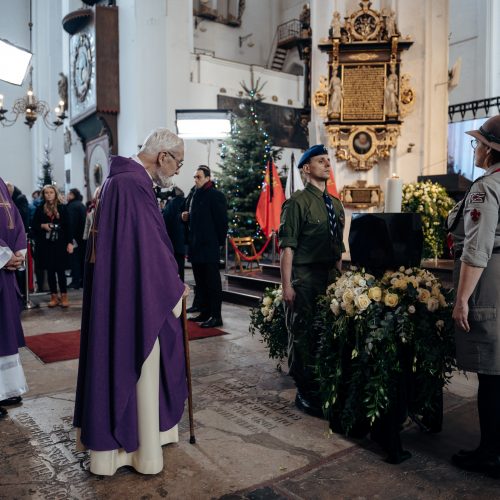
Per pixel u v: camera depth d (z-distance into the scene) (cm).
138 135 1291
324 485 236
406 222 283
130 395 239
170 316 253
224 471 249
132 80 1312
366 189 787
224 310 675
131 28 1309
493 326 226
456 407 332
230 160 1121
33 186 2170
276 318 375
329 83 785
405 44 757
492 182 222
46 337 532
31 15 2142
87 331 253
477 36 1597
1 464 257
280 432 295
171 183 265
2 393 326
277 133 1723
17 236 334
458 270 249
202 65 1538
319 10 820
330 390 276
